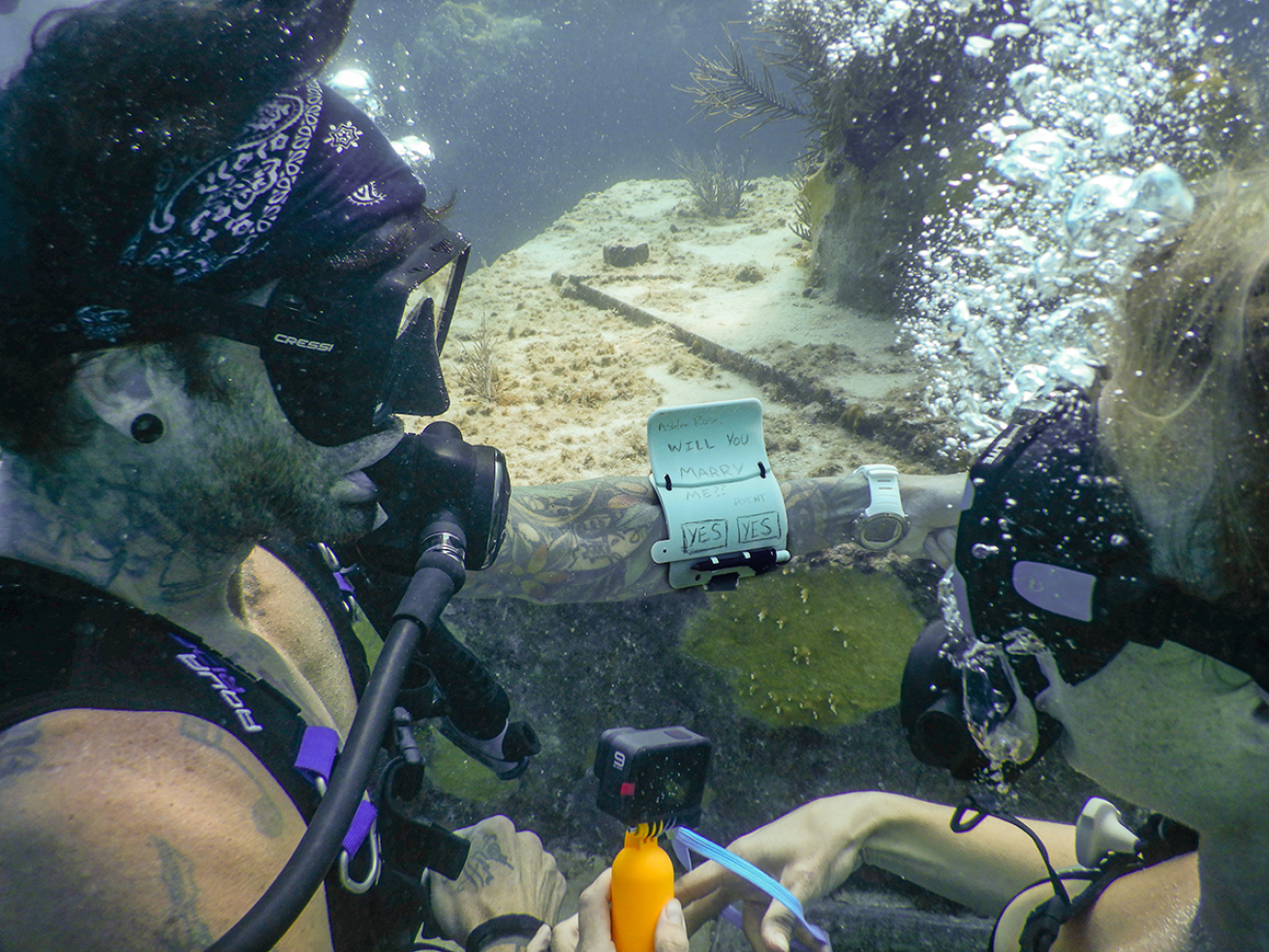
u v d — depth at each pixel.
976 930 1.38
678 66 35.69
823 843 1.16
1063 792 1.57
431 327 0.89
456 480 0.93
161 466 0.63
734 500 1.25
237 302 0.61
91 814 0.54
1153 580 0.57
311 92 0.65
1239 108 1.35
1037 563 0.61
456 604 1.66
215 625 0.74
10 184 0.54
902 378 2.48
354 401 0.67
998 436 0.66
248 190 0.59
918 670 1.07
